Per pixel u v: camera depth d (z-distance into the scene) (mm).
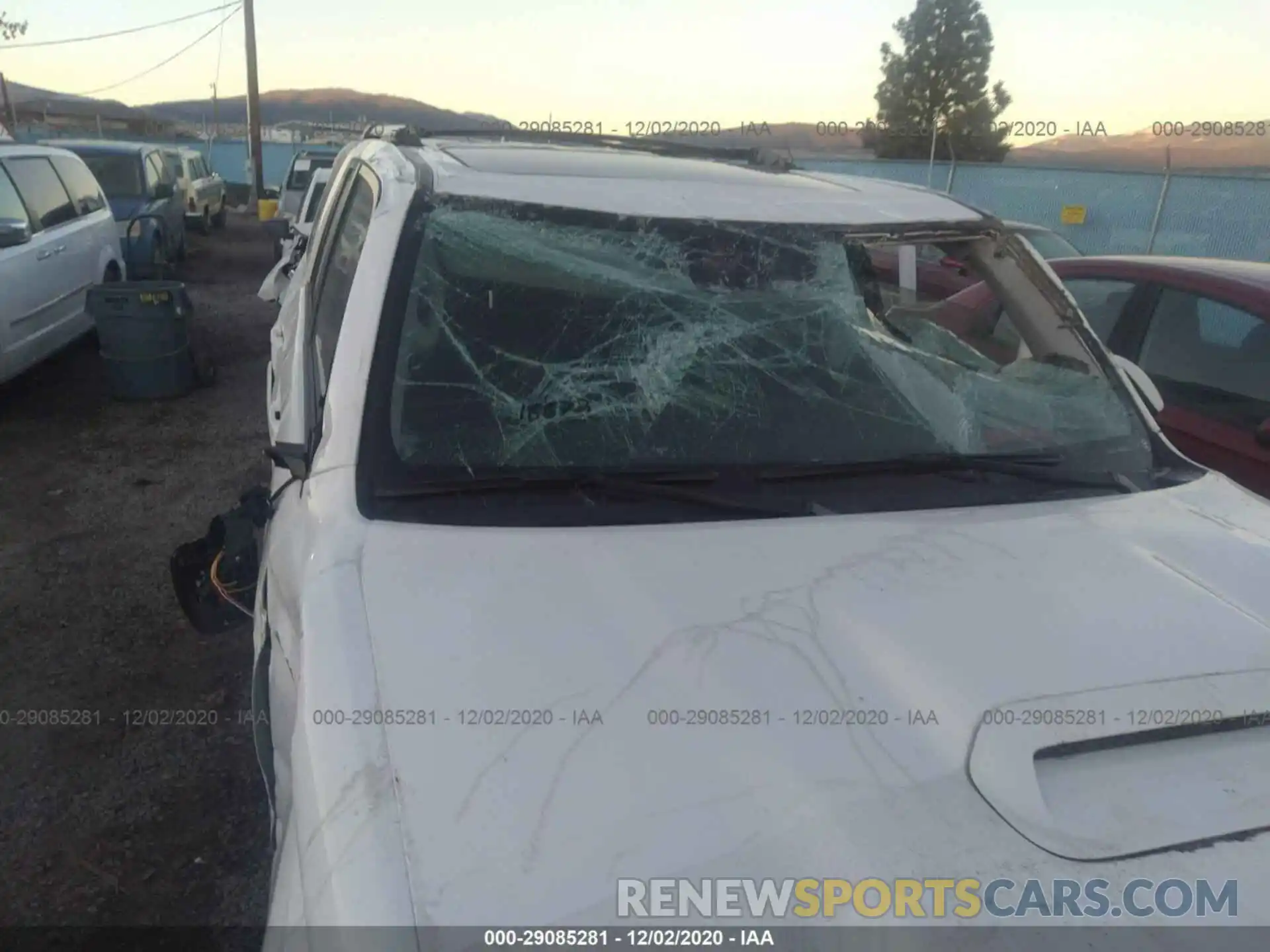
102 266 8289
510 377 2066
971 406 2404
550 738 1390
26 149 7477
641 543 1826
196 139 39281
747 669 1532
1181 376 4113
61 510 5027
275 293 5285
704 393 2203
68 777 2951
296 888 1333
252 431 6582
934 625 1666
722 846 1260
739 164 3008
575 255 2217
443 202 2201
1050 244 8328
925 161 17141
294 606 1764
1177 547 2020
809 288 2377
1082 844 1301
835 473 2141
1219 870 1282
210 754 3086
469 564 1716
